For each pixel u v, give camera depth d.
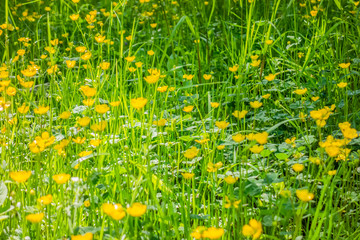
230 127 3.23
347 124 2.22
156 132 2.62
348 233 2.07
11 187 2.12
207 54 4.44
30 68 3.14
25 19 5.61
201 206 2.27
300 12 5.25
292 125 3.09
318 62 4.21
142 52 4.74
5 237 1.87
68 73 3.85
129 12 6.12
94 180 2.00
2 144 2.35
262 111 3.13
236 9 5.36
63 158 2.52
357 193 2.38
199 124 3.26
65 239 1.69
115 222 1.66
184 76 3.38
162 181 2.31
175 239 2.08
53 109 3.42
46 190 2.28
